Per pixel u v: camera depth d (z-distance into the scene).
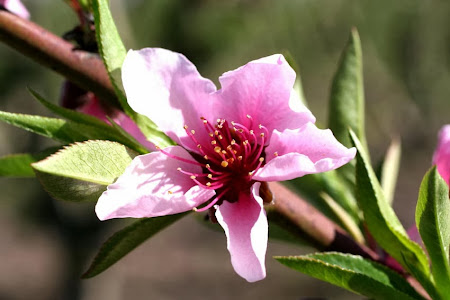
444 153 0.18
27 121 0.17
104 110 0.19
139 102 0.16
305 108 0.16
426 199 0.16
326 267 0.16
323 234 0.17
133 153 0.16
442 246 0.16
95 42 0.18
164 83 0.16
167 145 0.17
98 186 0.15
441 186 0.16
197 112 0.17
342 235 0.17
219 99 0.17
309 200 0.19
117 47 0.17
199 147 0.17
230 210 0.16
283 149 0.16
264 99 0.16
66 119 0.17
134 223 0.17
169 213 0.16
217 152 0.17
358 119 0.20
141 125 0.17
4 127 0.93
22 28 0.17
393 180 0.20
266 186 0.16
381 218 0.17
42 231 1.34
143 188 0.16
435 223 0.16
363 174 0.17
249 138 0.17
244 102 0.17
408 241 0.17
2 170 0.18
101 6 0.16
